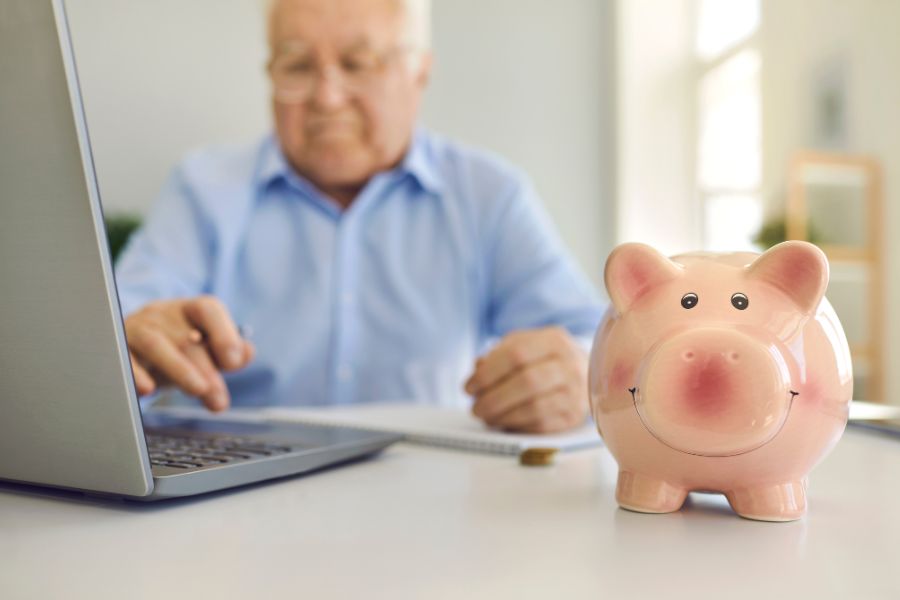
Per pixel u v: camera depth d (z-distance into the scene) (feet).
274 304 4.05
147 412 2.31
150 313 2.14
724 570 0.86
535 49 7.77
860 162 7.25
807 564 0.88
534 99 7.78
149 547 0.97
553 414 1.95
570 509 1.17
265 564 0.89
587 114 7.97
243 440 1.62
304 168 4.06
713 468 1.08
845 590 0.79
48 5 0.91
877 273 7.16
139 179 6.28
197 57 6.40
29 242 1.01
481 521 1.09
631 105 8.05
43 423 1.12
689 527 1.06
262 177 4.12
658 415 1.06
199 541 1.00
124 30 6.19
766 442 1.05
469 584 0.81
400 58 3.94
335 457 1.51
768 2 8.19
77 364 1.05
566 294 3.94
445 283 4.12
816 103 7.73
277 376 3.93
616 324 1.15
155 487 1.12
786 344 1.05
